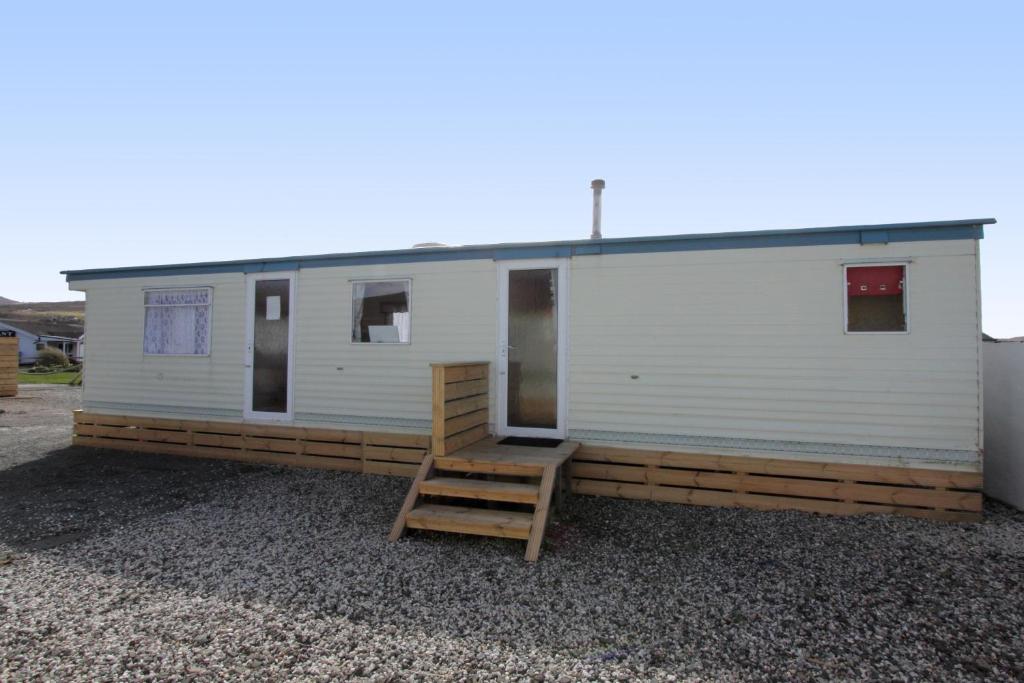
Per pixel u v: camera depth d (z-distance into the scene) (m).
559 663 3.25
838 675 3.14
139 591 4.14
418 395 7.25
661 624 3.70
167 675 3.11
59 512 5.94
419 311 7.24
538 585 4.27
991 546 4.93
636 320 6.39
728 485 6.06
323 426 7.70
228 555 4.81
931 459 5.55
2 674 3.11
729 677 3.12
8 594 4.09
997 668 3.21
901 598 4.05
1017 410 5.96
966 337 5.47
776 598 4.05
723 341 6.11
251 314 8.11
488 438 6.69
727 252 6.11
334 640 3.48
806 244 5.88
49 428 11.36
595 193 8.17
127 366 8.84
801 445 5.88
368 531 5.39
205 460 8.18
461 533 5.29
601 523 5.59
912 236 5.60
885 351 5.66
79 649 3.37
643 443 6.35
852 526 5.41
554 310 6.70
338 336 7.64
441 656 3.32
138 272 8.75
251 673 3.13
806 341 5.87
